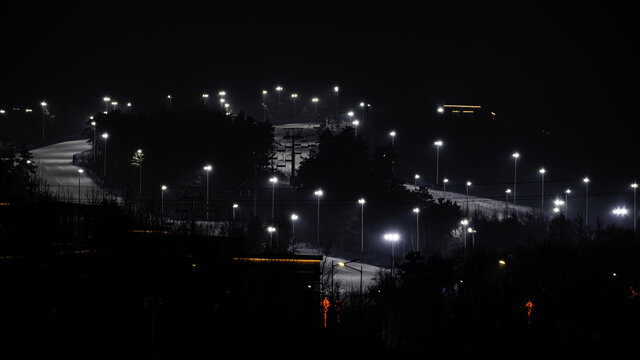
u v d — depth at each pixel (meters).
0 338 51.09
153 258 61.66
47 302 56.03
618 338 49.69
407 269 75.62
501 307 69.69
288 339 57.44
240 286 60.97
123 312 58.12
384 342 63.12
